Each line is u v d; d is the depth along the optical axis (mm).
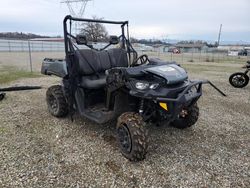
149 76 2627
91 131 3420
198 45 64625
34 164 2543
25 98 5203
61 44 43969
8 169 2441
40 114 4145
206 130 3549
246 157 2773
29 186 2188
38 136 3238
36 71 9844
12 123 3701
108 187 2205
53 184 2225
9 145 2957
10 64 13117
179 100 2395
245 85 7031
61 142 3068
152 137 3246
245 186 2250
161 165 2570
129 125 2521
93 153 2797
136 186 2227
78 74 3430
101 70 3637
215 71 11672
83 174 2391
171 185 2250
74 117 3963
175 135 3330
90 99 3420
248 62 7113
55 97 3832
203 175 2410
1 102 4879
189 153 2838
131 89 2564
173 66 2854
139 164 2582
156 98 2393
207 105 4969
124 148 2691
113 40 3904
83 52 3502
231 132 3504
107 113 2969
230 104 5098
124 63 3859
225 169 2520
